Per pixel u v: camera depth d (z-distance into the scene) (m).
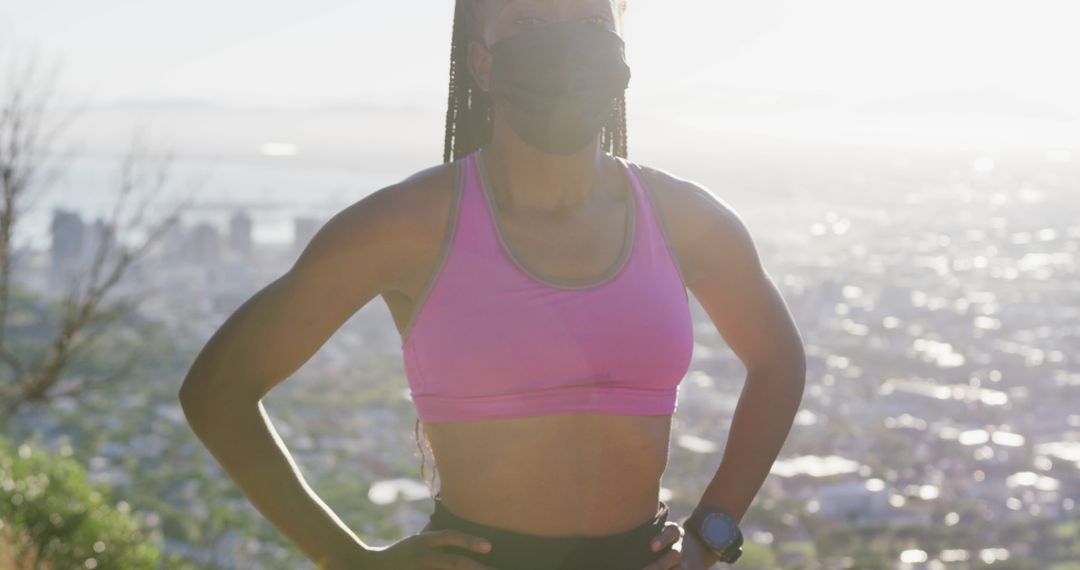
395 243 1.33
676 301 1.37
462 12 1.54
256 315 1.34
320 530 1.36
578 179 1.37
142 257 5.99
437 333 1.32
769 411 1.51
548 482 1.32
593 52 1.32
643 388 1.34
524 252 1.33
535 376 1.30
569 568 1.33
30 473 6.73
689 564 1.44
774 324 1.52
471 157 1.38
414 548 1.35
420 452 1.45
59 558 6.07
